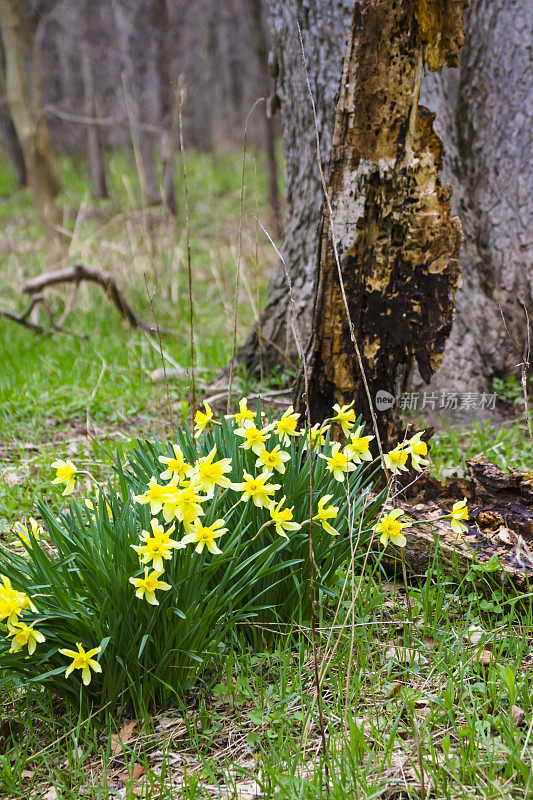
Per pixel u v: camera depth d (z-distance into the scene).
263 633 2.53
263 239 9.06
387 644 2.51
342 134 2.98
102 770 2.13
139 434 4.50
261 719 2.21
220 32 20.69
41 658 2.19
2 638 2.18
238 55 21.42
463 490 3.14
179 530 2.25
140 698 2.24
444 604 2.72
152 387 5.31
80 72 19.59
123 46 15.98
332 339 3.13
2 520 3.41
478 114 5.14
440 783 1.95
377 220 3.03
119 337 6.67
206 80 20.39
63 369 5.76
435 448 4.12
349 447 2.55
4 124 18.39
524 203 5.01
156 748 2.19
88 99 15.82
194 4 20.02
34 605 2.12
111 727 2.28
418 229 3.02
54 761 2.16
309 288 4.92
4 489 3.72
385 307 3.08
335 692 2.28
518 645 2.42
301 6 4.61
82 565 2.22
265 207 13.30
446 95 5.05
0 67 14.29
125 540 2.20
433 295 3.11
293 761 2.01
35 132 8.55
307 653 2.50
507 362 5.09
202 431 2.76
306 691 2.35
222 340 6.38
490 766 1.94
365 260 3.05
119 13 15.83
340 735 2.11
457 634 2.53
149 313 7.41
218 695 2.35
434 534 2.74
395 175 2.98
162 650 2.27
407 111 2.95
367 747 2.06
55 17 17.17
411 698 2.23
